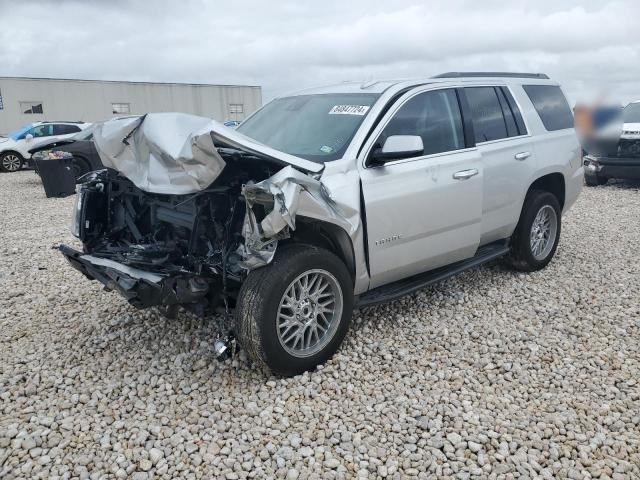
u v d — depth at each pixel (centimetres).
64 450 282
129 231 434
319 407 320
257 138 436
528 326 431
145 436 291
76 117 3138
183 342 401
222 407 318
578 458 277
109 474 266
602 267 577
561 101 583
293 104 463
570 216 860
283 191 307
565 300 483
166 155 326
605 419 305
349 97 429
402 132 405
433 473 267
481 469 268
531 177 511
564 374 357
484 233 478
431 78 454
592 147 1100
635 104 1168
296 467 269
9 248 702
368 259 378
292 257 334
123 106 3256
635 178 1072
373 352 388
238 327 333
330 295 363
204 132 299
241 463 274
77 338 413
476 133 464
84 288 527
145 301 323
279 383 343
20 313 466
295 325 347
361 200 365
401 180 390
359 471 267
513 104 514
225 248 350
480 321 440
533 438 289
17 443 286
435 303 476
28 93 3005
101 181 443
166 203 384
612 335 412
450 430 298
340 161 363
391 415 311
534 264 547
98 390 338
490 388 339
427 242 419
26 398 332
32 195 1250
